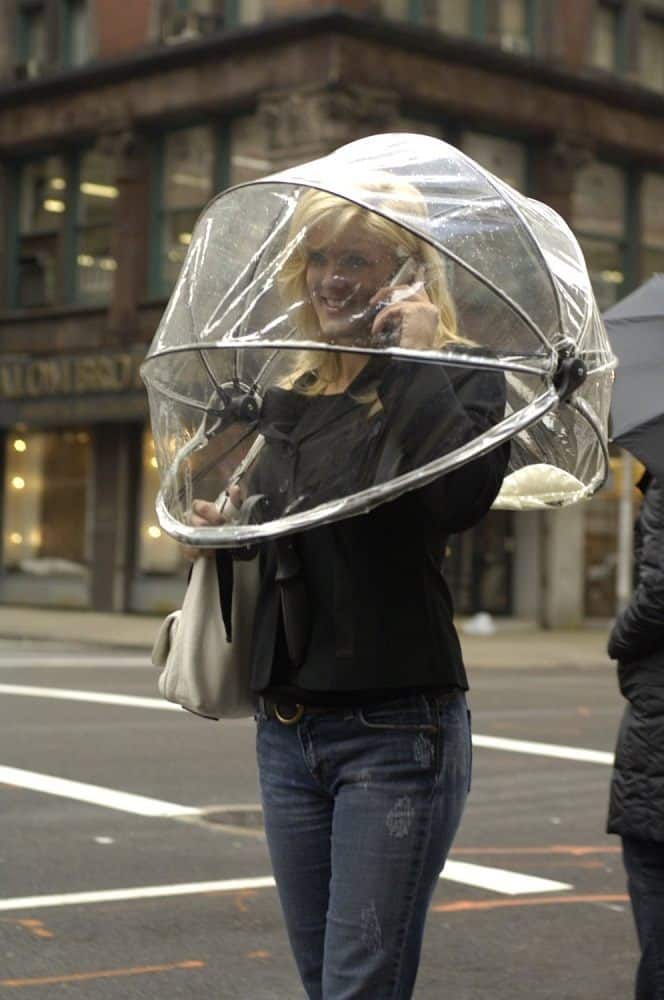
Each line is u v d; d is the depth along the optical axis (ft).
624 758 18.29
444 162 13.60
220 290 13.66
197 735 49.37
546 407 12.79
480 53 104.27
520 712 60.13
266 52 102.58
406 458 12.51
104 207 116.37
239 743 47.80
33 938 25.23
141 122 111.86
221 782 40.65
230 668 14.25
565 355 12.98
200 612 14.32
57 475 119.55
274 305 13.33
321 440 12.79
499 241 13.15
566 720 57.62
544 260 13.16
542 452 14.84
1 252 121.39
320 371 13.15
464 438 12.46
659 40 118.21
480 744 49.98
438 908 28.07
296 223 13.21
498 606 111.65
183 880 29.55
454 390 12.57
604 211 115.34
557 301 13.08
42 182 120.26
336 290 12.96
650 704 18.07
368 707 13.17
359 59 99.66
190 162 111.04
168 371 13.80
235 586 14.23
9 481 122.83
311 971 13.92
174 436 13.73
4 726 50.47
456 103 104.12
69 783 39.91
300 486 12.78
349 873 13.09
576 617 112.06
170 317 14.06
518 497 15.39
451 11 106.01
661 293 19.58
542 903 28.55
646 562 17.78
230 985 22.90
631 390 18.53
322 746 13.33
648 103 114.62
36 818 35.40
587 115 111.34
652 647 18.04
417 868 13.15
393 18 102.73
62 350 116.47
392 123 101.60
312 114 99.96
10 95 118.01
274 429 13.04
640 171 116.67
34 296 120.67
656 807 17.92
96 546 116.26
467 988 23.07
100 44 113.50
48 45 117.29
